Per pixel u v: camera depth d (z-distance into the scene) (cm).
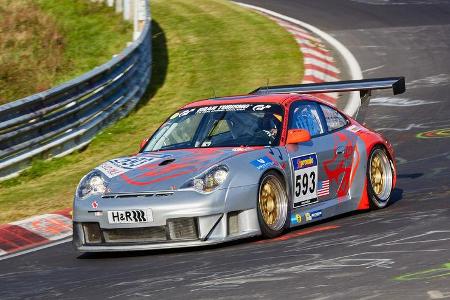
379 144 2875
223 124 2611
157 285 1920
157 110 5069
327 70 5897
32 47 5991
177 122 2692
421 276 1767
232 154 2414
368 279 1780
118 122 4762
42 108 4038
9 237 2850
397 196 3083
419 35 6944
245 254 2189
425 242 2122
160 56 6278
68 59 5897
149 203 2283
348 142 2766
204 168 2341
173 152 2545
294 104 2683
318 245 2223
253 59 6122
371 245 2152
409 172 3569
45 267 2372
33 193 3494
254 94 2908
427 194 3041
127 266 2227
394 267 1873
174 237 2283
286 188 2470
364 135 2847
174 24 7131
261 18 7331
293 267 1964
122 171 2445
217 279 1912
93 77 4478
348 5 8312
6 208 3266
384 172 2881
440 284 1688
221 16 7356
